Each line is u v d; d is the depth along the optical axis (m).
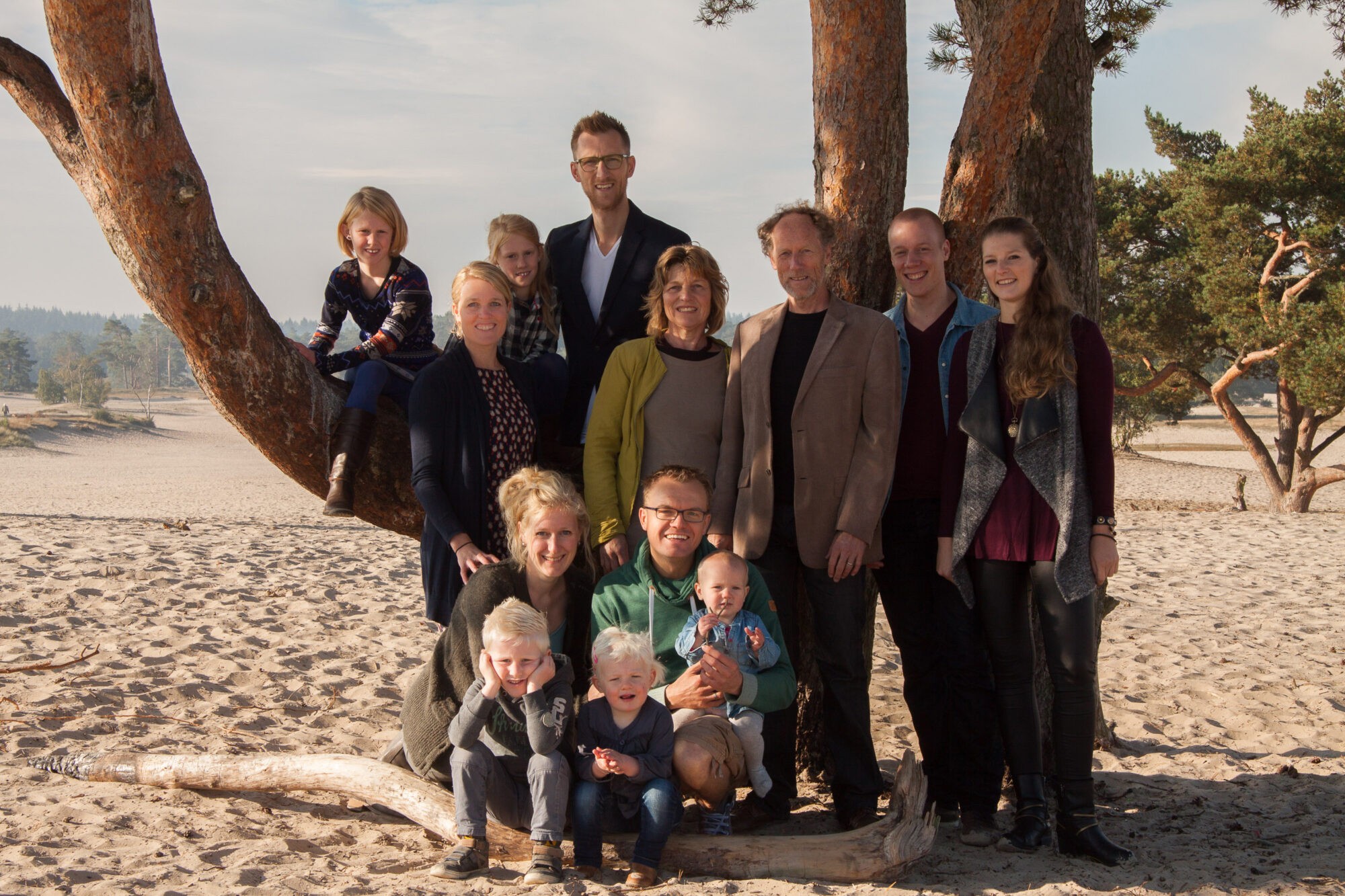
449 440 3.82
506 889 3.23
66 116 3.86
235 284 3.79
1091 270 5.04
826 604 3.93
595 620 3.76
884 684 7.18
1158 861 3.71
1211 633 8.88
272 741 5.34
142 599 8.78
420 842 3.86
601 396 4.12
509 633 3.27
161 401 158.38
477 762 3.44
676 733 3.53
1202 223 23.06
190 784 4.27
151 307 3.82
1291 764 5.26
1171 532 17.53
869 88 4.39
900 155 4.56
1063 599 3.56
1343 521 20.16
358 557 12.18
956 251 4.39
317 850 3.74
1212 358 24.88
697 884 3.32
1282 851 3.87
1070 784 3.66
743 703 3.60
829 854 3.41
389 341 4.23
